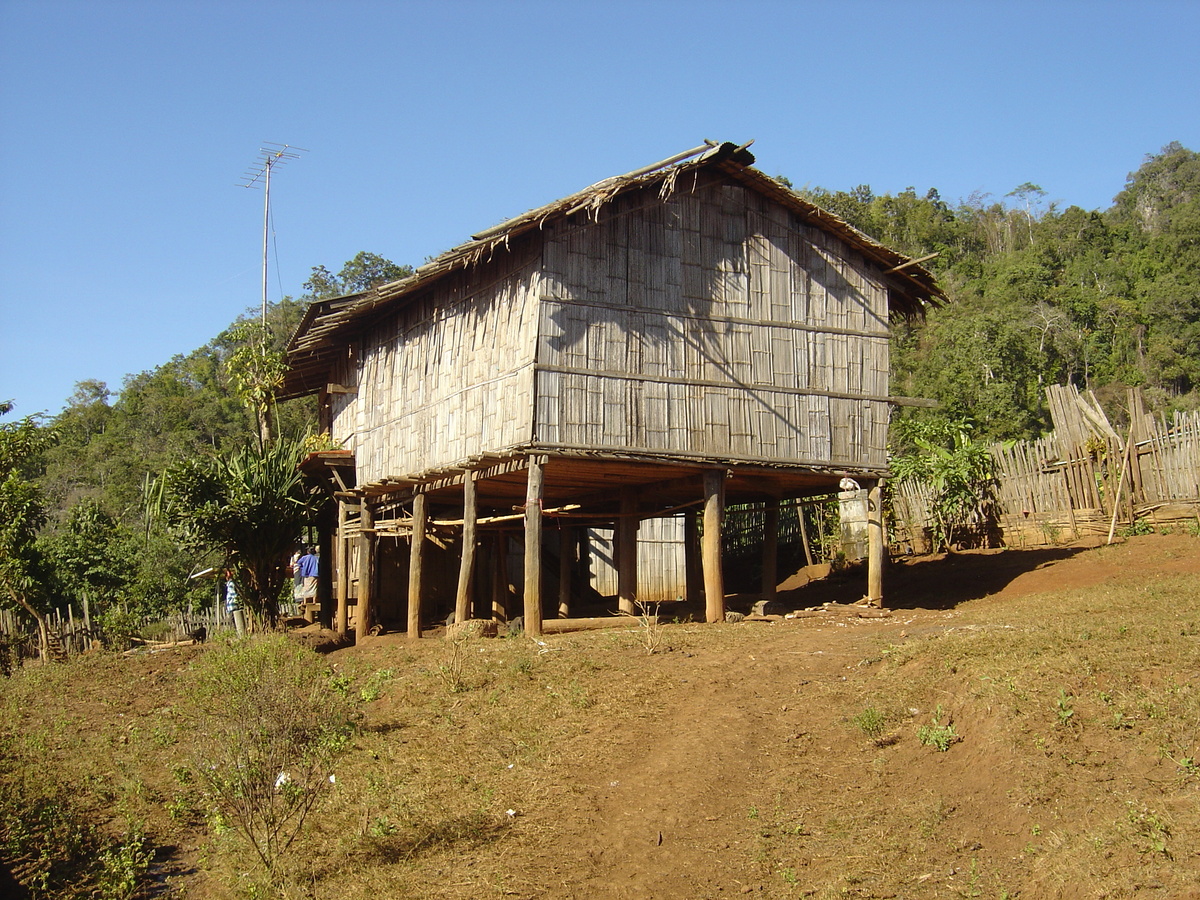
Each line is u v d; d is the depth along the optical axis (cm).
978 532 2344
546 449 1586
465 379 1833
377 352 2247
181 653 2002
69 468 5144
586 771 1003
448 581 2600
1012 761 858
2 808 1029
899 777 907
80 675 1827
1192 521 1906
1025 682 967
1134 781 795
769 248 1830
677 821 885
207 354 6638
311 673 1438
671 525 2905
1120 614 1249
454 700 1262
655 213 1730
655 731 1075
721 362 1752
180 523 2145
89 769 1218
